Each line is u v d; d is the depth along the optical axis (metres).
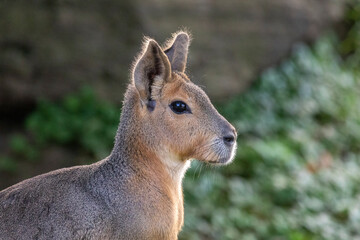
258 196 12.99
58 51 14.30
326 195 13.12
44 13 14.22
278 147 14.39
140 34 14.75
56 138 13.82
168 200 6.99
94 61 14.57
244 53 16.39
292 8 17.22
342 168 14.51
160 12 14.95
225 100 15.91
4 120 14.41
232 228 11.97
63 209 6.61
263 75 16.62
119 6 14.61
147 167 6.99
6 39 13.92
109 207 6.73
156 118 6.98
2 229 6.55
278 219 12.30
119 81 14.77
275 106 16.08
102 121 14.22
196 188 12.62
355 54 19.27
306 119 15.97
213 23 15.84
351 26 19.45
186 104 7.00
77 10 14.41
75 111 14.25
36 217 6.58
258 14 16.62
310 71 17.25
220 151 7.04
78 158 13.62
